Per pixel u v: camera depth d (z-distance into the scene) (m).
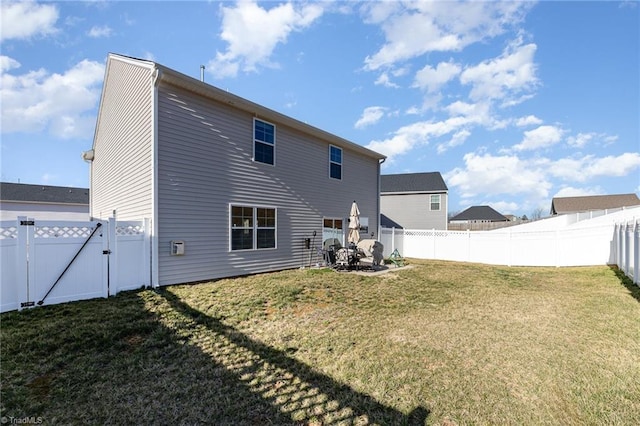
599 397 2.71
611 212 18.00
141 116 7.54
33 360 3.31
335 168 12.21
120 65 8.88
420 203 22.45
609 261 11.41
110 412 2.48
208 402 2.63
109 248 6.01
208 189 7.89
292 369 3.23
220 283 7.41
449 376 3.08
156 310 5.05
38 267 5.21
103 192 11.21
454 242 14.16
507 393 2.78
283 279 8.04
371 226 14.24
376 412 2.52
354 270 9.92
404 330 4.40
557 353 3.61
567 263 11.81
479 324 4.66
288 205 10.12
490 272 9.92
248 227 8.86
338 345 3.85
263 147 9.31
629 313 5.20
